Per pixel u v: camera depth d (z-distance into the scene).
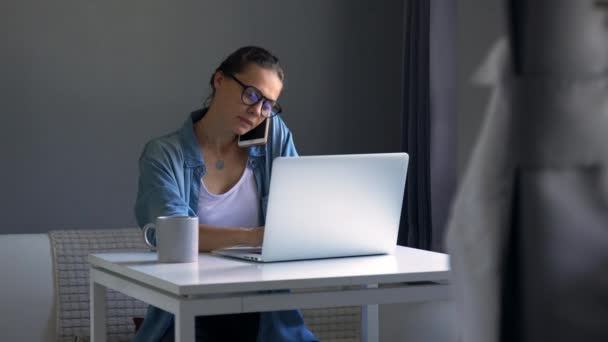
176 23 3.31
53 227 3.19
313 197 1.71
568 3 0.61
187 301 1.41
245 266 1.67
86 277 2.61
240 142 2.10
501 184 0.65
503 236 0.65
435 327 2.02
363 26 3.57
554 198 0.62
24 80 3.13
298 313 1.95
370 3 3.57
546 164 0.62
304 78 3.50
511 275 0.65
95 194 3.23
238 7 3.40
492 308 0.65
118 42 3.25
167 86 3.31
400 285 1.61
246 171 2.12
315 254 1.78
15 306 2.50
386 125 3.61
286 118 3.48
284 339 1.89
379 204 1.81
